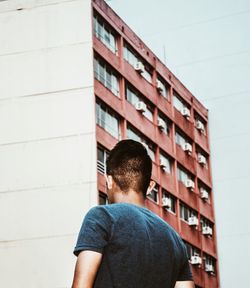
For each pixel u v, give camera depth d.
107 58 39.88
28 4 40.47
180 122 49.50
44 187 37.09
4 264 36.44
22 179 37.50
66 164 37.03
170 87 48.56
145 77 45.22
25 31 40.16
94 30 39.56
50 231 36.28
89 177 36.44
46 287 35.59
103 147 37.97
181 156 48.72
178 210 46.59
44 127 38.12
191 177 50.53
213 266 51.62
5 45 40.19
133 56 43.59
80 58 38.62
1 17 40.69
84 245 3.00
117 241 3.06
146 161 3.41
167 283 3.23
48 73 38.97
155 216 3.34
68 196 36.50
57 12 39.81
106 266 3.03
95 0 39.97
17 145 38.22
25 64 39.59
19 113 38.78
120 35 41.88
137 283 3.06
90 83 37.97
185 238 47.12
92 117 37.31
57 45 39.28
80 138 37.22
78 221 35.97
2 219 37.12
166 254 3.22
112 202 3.40
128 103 41.47
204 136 54.06
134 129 42.06
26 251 36.34
